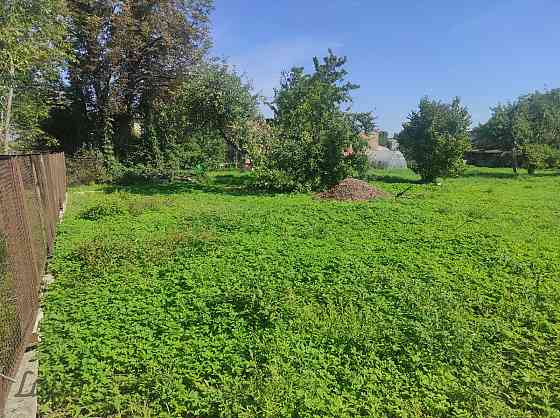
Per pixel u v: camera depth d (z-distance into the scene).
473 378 4.41
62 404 4.01
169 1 23.83
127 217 12.54
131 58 24.38
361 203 15.45
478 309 6.15
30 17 14.45
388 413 3.96
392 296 6.33
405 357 4.74
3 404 3.91
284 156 20.16
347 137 20.84
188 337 5.09
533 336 5.35
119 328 5.27
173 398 4.02
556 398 4.17
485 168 39.56
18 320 4.64
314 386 4.17
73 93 25.59
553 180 26.97
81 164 23.20
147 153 23.73
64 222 11.84
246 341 5.01
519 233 10.49
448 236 9.97
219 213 12.51
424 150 25.78
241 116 23.73
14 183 5.30
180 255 8.30
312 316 5.61
